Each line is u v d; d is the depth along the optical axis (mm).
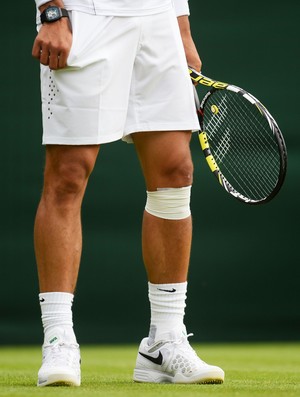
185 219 11391
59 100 10719
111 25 10836
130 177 24672
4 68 24922
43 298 10766
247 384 11117
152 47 11078
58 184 10797
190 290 24641
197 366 11039
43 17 10672
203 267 24656
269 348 23406
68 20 10750
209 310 24688
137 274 24609
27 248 24531
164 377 11336
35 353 22031
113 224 24609
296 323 24875
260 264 24781
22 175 24734
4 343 24375
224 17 24891
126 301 24578
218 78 24922
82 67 10648
